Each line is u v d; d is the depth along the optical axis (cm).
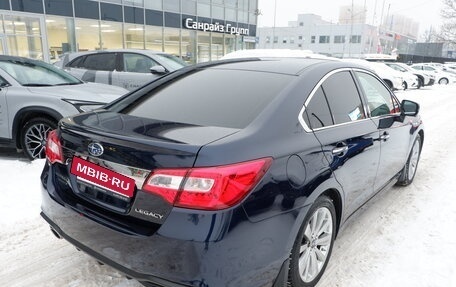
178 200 176
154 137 193
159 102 262
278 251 199
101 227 199
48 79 560
